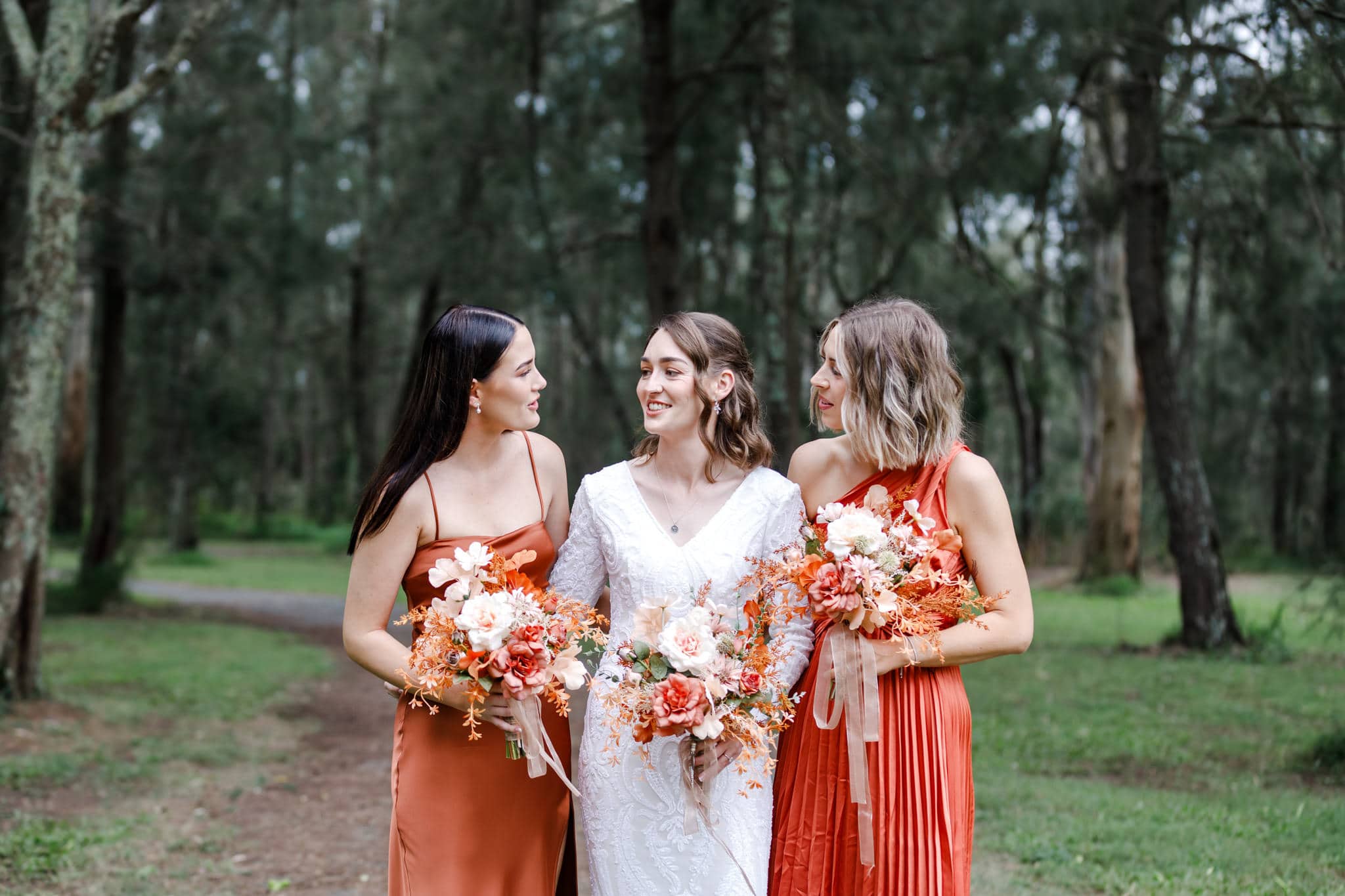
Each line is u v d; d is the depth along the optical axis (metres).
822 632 2.63
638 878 2.61
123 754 6.80
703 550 2.68
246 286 17.55
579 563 2.80
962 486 2.62
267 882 4.55
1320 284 16.86
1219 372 28.86
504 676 2.41
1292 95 7.14
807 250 15.71
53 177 7.66
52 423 7.87
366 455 28.23
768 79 11.98
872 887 2.54
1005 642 2.56
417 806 2.65
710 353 2.72
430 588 2.71
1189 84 7.95
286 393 40.38
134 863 4.72
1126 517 18.20
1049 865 4.45
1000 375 28.84
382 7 23.89
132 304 23.02
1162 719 7.58
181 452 24.78
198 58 14.55
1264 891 4.04
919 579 2.46
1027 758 6.54
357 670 10.85
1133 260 10.89
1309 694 8.45
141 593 17.75
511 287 16.22
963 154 12.00
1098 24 8.74
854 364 2.64
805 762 2.66
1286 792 5.61
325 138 19.61
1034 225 12.77
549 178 16.83
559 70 16.70
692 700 2.38
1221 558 11.04
